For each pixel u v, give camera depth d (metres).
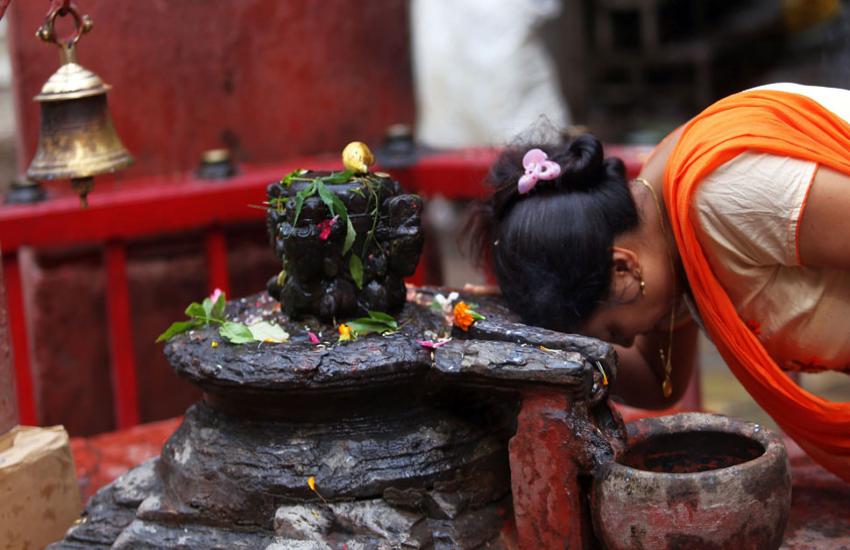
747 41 9.39
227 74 5.00
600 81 9.41
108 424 4.88
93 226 4.32
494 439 2.59
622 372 3.19
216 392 2.55
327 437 2.50
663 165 2.70
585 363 2.34
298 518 2.43
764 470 2.22
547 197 2.60
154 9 4.80
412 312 2.66
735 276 2.61
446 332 2.58
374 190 2.55
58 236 4.27
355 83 5.31
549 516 2.40
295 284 2.56
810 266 2.59
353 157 2.58
